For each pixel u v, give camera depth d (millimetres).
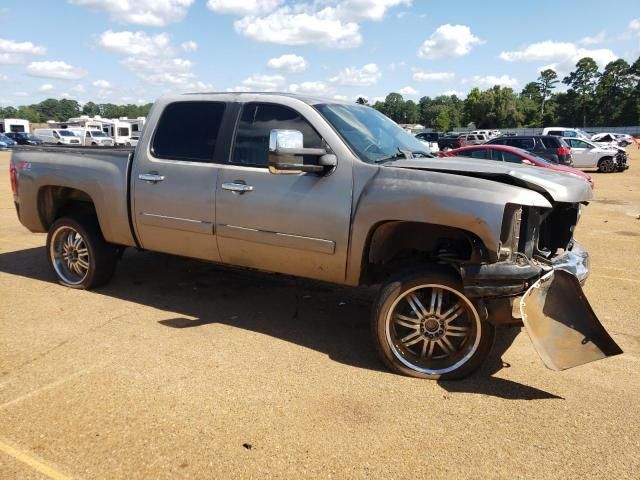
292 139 3746
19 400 3367
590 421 3250
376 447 2949
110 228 5168
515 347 4352
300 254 4203
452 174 3680
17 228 8945
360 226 3885
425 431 3111
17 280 5898
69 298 5320
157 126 4938
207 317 4883
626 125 110500
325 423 3170
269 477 2689
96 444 2926
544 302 3488
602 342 3400
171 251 4941
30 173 5648
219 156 4551
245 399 3424
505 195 3473
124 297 5383
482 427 3162
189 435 3023
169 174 4750
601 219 11211
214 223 4539
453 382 3723
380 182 3820
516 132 78125
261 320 4840
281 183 4195
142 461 2793
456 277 3623
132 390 3508
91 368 3812
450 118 132500
